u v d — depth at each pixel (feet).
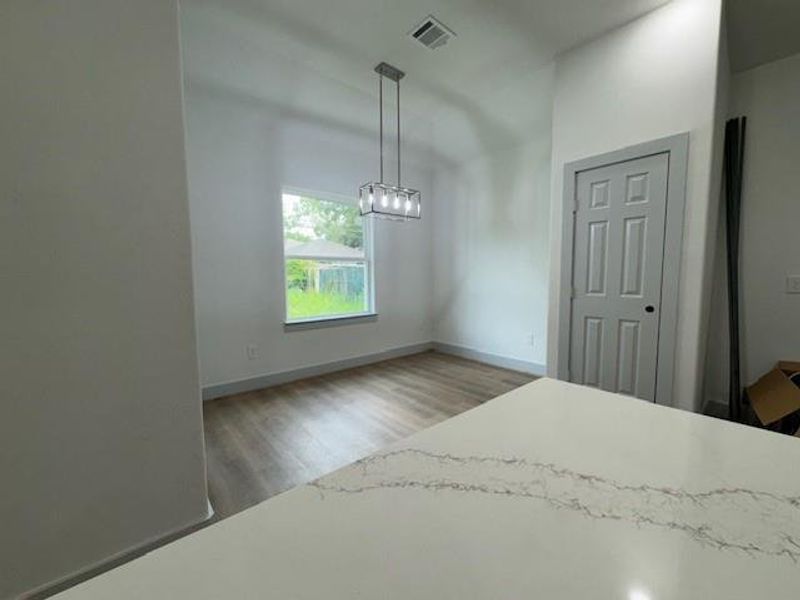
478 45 7.86
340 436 7.96
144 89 4.16
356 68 8.74
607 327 7.89
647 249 7.22
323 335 12.36
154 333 4.38
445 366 13.39
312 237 12.16
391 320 14.42
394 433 8.11
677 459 2.13
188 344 4.65
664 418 2.70
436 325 15.83
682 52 6.53
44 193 3.65
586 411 2.83
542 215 11.92
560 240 8.50
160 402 4.47
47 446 3.79
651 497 1.78
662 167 6.90
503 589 1.27
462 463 2.09
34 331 3.67
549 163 11.63
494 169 13.20
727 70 7.29
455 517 1.64
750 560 1.40
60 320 3.80
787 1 6.25
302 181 11.49
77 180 3.82
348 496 1.80
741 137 7.64
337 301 12.96
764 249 7.59
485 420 2.67
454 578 1.32
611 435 2.44
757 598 1.24
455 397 10.26
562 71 8.21
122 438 4.23
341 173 12.39
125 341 4.19
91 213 3.91
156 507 4.50
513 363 13.04
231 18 7.07
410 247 14.87
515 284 12.87
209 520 4.91
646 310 7.30
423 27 7.36
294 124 11.02
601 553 1.44
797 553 1.44
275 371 11.27
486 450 2.24
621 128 7.36
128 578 1.32
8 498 3.62
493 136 12.17
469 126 11.83
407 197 10.19
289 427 8.39
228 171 10.02
